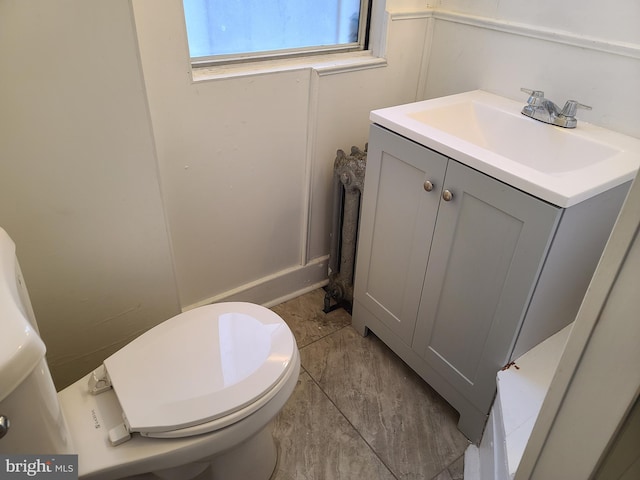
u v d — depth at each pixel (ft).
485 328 4.16
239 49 4.85
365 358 5.64
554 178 3.43
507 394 3.92
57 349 4.34
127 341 4.79
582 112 4.61
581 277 4.05
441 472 4.47
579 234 3.59
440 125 4.91
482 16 5.17
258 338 3.76
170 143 4.53
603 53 4.27
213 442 3.26
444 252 4.29
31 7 3.06
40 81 3.29
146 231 4.36
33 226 3.73
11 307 2.48
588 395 1.92
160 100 4.27
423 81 6.07
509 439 3.61
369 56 5.61
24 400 2.38
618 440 1.92
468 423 4.68
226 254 5.61
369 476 4.41
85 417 3.35
